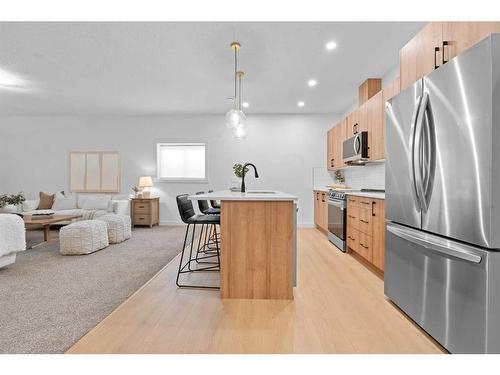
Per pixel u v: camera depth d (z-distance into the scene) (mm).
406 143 1953
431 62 1950
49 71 3957
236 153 6367
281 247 2318
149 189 6504
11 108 5895
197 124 6410
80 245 3719
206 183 6414
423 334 1771
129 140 6492
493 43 1274
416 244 1838
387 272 2258
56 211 5578
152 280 2758
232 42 3113
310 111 6090
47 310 2088
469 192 1402
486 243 1313
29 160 6578
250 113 6293
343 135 4852
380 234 2814
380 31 2910
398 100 2062
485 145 1313
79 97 5137
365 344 1660
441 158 1591
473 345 1385
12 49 3305
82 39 3070
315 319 1962
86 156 6539
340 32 2930
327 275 2914
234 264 2332
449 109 1524
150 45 3201
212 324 1886
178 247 4203
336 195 4215
